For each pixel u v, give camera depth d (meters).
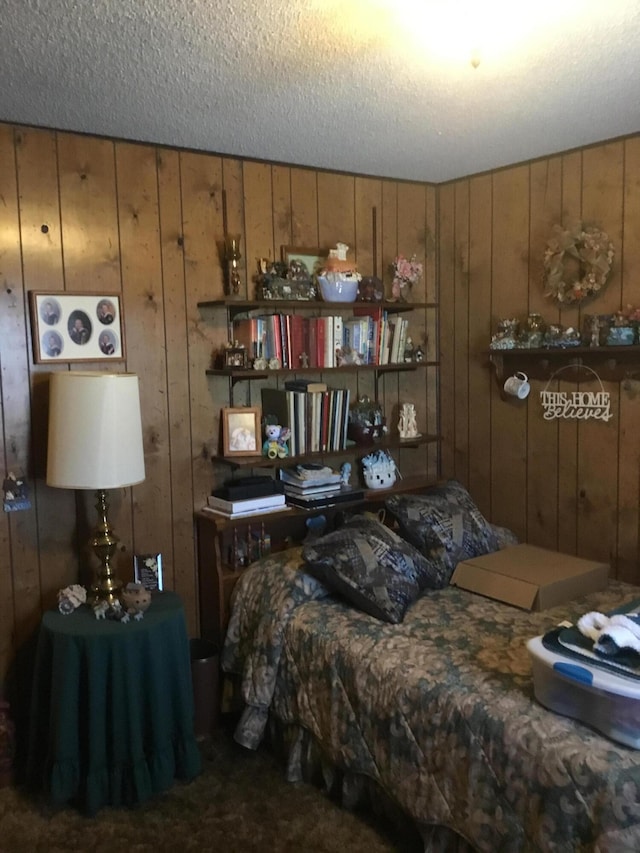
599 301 3.00
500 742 1.86
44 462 2.67
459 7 1.72
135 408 2.49
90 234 2.70
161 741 2.42
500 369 3.38
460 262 3.60
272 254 3.16
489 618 2.48
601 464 3.07
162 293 2.88
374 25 1.80
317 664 2.42
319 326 3.20
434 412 3.79
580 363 3.10
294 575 2.69
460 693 2.00
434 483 3.55
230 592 2.93
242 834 2.25
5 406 2.58
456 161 3.20
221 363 3.02
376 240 3.48
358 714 2.26
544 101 2.40
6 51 1.92
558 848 1.69
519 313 3.34
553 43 1.94
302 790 2.47
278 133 2.71
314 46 1.92
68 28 1.79
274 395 3.16
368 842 2.21
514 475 3.44
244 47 1.92
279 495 3.08
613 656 1.81
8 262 2.55
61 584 2.74
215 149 2.92
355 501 3.23
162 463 2.94
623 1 1.70
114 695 2.34
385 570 2.57
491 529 3.13
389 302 3.35
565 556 2.90
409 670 2.15
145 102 2.34
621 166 2.87
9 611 2.65
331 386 3.42
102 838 2.25
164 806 2.40
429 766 2.03
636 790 1.60
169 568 2.99
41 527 2.69
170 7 1.68
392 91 2.27
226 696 2.89
